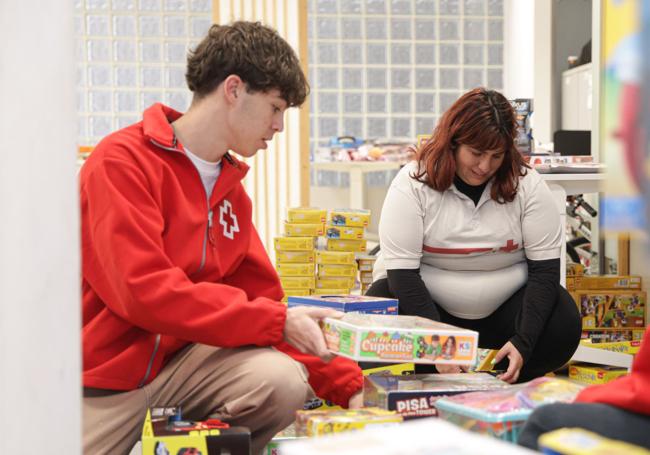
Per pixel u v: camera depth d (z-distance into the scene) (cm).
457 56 885
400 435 82
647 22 44
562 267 288
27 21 88
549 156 331
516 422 134
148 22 827
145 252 162
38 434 90
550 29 711
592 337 343
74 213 94
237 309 165
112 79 830
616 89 45
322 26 870
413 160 260
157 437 144
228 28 179
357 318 168
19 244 87
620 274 429
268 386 168
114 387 171
